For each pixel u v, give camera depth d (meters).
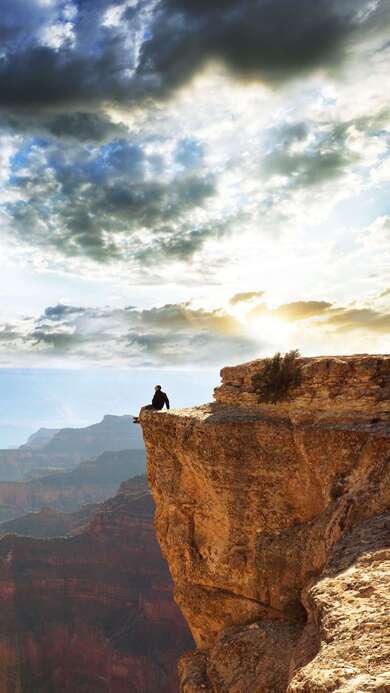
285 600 13.48
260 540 14.37
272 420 14.77
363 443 12.54
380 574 8.35
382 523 10.13
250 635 13.20
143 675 77.06
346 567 9.02
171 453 17.09
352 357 14.69
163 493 17.31
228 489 15.18
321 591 8.55
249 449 14.84
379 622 7.11
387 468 11.37
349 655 6.68
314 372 14.55
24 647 88.56
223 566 15.15
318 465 13.29
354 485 12.17
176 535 16.64
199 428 15.78
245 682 12.05
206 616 15.53
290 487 14.15
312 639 8.31
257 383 15.94
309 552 12.69
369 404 13.38
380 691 5.83
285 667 11.59
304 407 14.43
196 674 13.77
